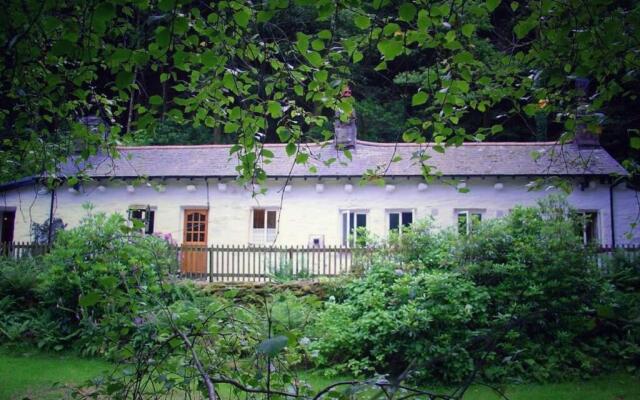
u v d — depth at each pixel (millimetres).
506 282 9445
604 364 8602
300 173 15227
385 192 15383
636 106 15898
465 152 16422
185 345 3041
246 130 4293
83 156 5113
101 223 10148
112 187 16000
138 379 2945
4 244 12664
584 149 15727
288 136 4375
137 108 4660
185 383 2941
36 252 12617
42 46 3684
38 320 10141
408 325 8273
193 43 3672
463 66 3639
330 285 10594
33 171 5957
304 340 3188
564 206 10984
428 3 3221
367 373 8188
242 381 2945
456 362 7941
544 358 8461
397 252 10711
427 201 15227
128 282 3496
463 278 9594
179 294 8742
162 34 2510
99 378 3086
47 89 3998
